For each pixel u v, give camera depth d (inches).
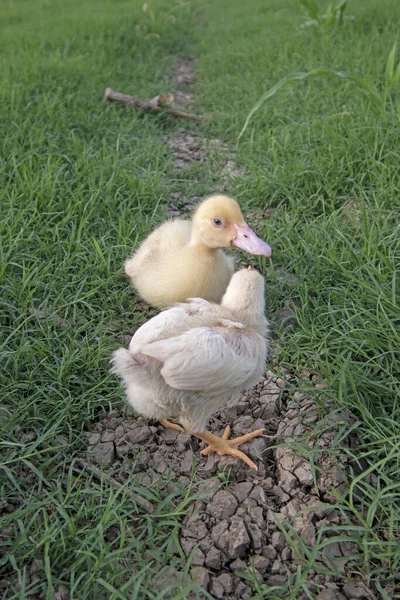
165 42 63.3
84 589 14.0
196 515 16.2
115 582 14.3
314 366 20.2
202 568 14.9
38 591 14.3
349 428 17.9
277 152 34.1
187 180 32.9
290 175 30.7
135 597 13.7
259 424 19.2
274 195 29.7
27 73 44.2
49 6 87.7
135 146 36.4
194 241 22.6
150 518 16.0
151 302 23.4
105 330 22.2
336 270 24.0
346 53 47.0
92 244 26.2
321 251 25.2
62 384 19.5
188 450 18.6
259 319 18.2
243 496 16.8
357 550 15.4
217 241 22.0
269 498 16.9
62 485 17.1
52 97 41.1
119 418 19.4
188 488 16.7
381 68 42.3
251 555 15.5
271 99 42.9
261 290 18.2
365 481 16.8
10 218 26.7
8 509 16.2
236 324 16.8
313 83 43.7
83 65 48.9
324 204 28.7
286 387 20.1
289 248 26.0
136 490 16.5
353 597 14.3
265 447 18.4
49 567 14.0
